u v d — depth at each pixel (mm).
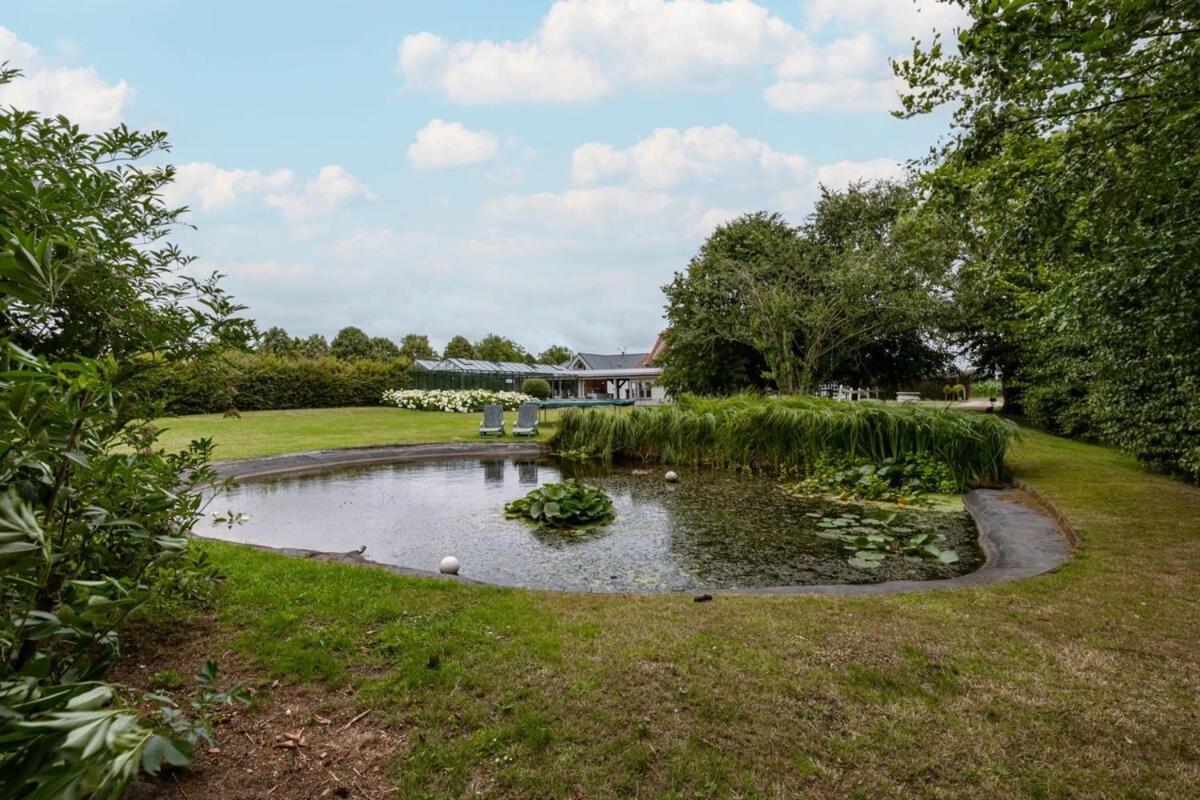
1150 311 3736
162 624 2764
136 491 1887
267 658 2453
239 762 1819
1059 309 4512
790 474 9172
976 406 25047
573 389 43000
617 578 4340
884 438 8258
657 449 10930
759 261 16406
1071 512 5242
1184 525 4746
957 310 13664
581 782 1744
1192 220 3096
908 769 1807
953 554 4773
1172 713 2090
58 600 1668
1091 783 1741
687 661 2441
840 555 4922
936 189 4281
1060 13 2574
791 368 14875
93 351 2020
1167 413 6324
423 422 18141
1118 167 3145
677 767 1806
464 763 1821
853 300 14141
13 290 1209
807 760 1844
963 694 2213
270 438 13008
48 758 821
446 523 6152
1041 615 2957
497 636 2686
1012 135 3537
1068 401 11211
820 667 2402
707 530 5793
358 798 1683
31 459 1260
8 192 1632
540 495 6504
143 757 1145
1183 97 2871
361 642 2617
